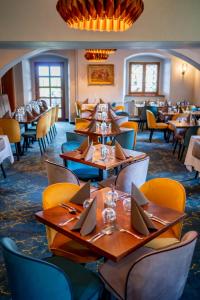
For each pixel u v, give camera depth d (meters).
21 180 5.09
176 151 7.07
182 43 5.48
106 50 7.55
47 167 3.32
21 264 1.57
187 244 1.67
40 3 5.25
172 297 1.78
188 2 5.34
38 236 3.30
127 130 5.25
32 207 4.04
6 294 2.44
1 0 5.21
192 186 4.77
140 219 1.98
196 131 5.79
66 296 1.65
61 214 2.25
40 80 11.51
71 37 5.37
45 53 10.66
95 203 2.06
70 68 10.80
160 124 8.05
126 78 11.09
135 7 2.80
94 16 2.79
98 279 1.93
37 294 1.62
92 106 9.23
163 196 2.61
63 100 11.70
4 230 3.43
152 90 11.28
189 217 3.73
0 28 5.30
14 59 7.29
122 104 10.73
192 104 10.52
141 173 3.40
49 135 8.35
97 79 10.55
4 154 5.05
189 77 10.52
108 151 4.06
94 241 1.88
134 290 1.69
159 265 1.63
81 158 3.71
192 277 2.61
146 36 5.43
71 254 2.19
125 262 2.03
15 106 10.49
